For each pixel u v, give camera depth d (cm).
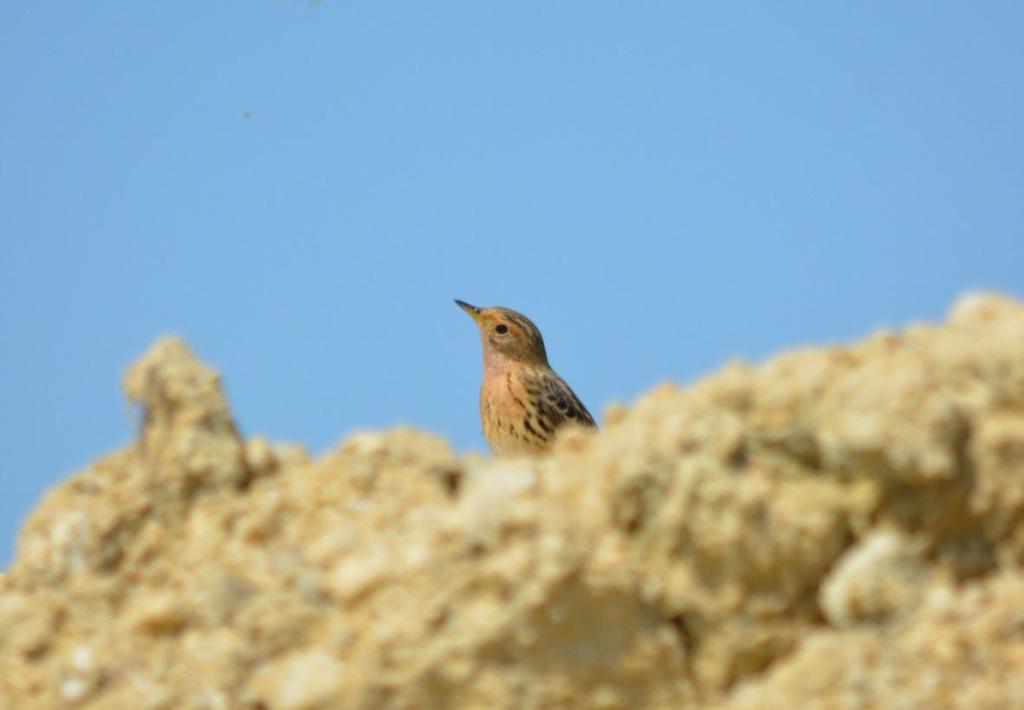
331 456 1298
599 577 1090
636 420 1173
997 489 1085
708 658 1113
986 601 1054
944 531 1098
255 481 1288
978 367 1120
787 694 1045
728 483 1109
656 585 1112
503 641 1080
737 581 1113
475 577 1092
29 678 1192
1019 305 1214
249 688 1140
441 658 1080
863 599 1084
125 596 1248
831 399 1112
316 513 1252
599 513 1140
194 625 1179
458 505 1171
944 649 1039
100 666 1176
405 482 1273
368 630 1106
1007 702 1015
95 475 1309
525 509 1106
